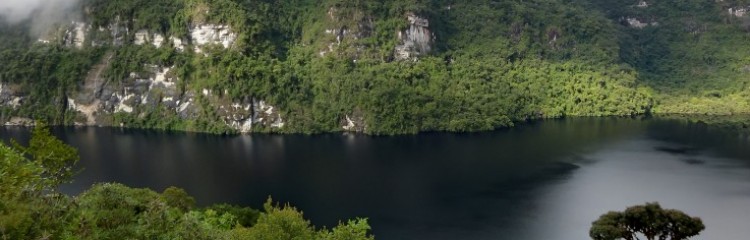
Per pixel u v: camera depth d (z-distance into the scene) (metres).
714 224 84.06
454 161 132.00
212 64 189.25
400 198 100.81
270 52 197.50
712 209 91.38
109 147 154.25
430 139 165.88
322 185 110.69
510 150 145.00
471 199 99.62
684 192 101.62
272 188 108.31
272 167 127.00
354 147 153.75
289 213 48.94
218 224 57.88
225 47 195.62
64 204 38.81
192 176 117.69
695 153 137.50
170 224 40.50
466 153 142.00
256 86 182.75
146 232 37.66
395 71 197.62
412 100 183.25
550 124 194.38
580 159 131.75
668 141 155.12
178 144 160.38
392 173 120.56
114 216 38.59
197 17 199.00
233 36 195.25
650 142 153.75
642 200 96.94
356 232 48.53
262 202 98.69
